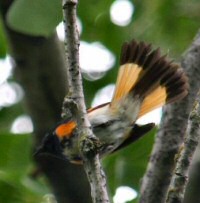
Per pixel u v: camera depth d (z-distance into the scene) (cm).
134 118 957
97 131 971
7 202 1095
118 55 1414
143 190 927
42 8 795
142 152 1153
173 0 1262
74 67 723
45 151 1029
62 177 1031
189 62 967
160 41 1248
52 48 1025
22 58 1022
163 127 950
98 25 1395
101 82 1456
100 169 707
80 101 720
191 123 740
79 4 1113
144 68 906
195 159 914
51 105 1030
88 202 1034
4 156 1183
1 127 1386
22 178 1113
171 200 730
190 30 1255
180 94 902
